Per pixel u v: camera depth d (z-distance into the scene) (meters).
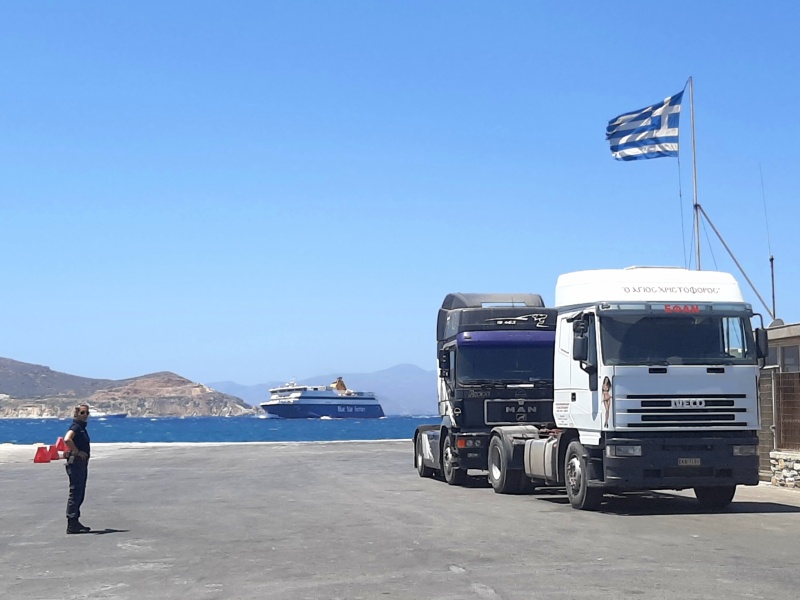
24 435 173.25
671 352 16.53
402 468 30.95
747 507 17.69
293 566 11.14
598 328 16.67
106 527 15.17
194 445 54.47
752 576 10.18
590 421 16.95
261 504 18.73
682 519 15.70
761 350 16.69
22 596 9.55
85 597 9.47
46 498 20.73
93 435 153.50
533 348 23.09
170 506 18.47
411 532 14.12
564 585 9.70
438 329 25.44
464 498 19.95
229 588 9.83
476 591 9.44
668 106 27.69
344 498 19.97
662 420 16.31
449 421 23.72
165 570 11.01
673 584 9.73
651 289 17.06
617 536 13.52
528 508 17.73
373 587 9.75
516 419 22.88
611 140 28.39
